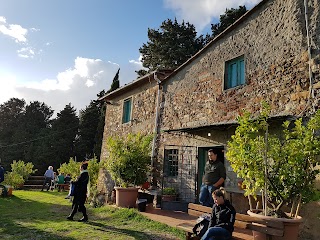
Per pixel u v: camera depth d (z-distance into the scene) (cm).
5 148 3494
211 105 847
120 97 1384
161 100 1070
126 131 1263
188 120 924
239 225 465
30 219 780
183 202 843
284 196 471
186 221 693
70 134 3619
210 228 432
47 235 602
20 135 3656
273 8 713
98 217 820
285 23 675
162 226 660
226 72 826
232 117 766
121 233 621
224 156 771
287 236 428
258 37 740
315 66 584
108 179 1229
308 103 584
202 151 873
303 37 625
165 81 1070
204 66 907
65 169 2070
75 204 759
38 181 2158
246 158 486
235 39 812
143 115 1164
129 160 951
